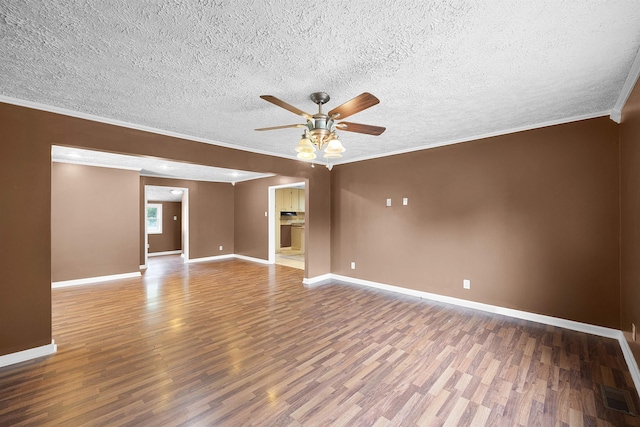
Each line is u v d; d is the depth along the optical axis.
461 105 2.61
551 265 3.12
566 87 2.25
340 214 5.23
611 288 2.78
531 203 3.23
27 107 2.45
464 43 1.65
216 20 1.42
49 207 2.56
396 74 2.01
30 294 2.47
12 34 1.51
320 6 1.33
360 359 2.43
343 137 3.64
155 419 1.72
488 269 3.55
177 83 2.11
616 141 2.75
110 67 1.88
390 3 1.31
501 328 3.04
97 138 2.81
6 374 2.21
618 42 1.65
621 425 1.68
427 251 4.10
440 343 2.71
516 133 3.32
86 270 5.15
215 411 1.79
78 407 1.83
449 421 1.72
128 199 5.64
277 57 1.77
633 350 2.24
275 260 7.56
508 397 1.93
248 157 4.12
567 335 2.85
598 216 2.85
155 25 1.45
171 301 4.04
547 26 1.50
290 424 1.69
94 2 1.28
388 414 1.77
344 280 5.18
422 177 4.13
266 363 2.37
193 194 7.41
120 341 2.78
